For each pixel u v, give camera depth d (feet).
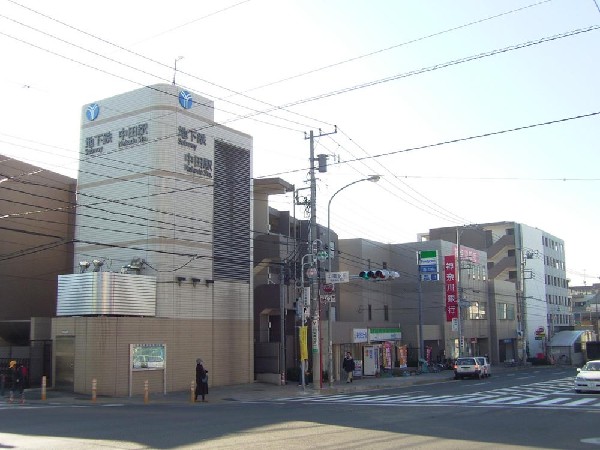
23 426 51.34
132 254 103.96
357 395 96.12
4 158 121.08
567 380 133.80
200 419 57.47
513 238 294.66
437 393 97.50
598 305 417.90
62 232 132.16
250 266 120.78
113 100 109.91
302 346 106.63
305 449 39.19
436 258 171.83
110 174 108.47
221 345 111.34
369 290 188.34
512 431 49.06
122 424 52.80
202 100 111.96
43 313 126.21
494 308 242.99
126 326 94.12
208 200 111.75
